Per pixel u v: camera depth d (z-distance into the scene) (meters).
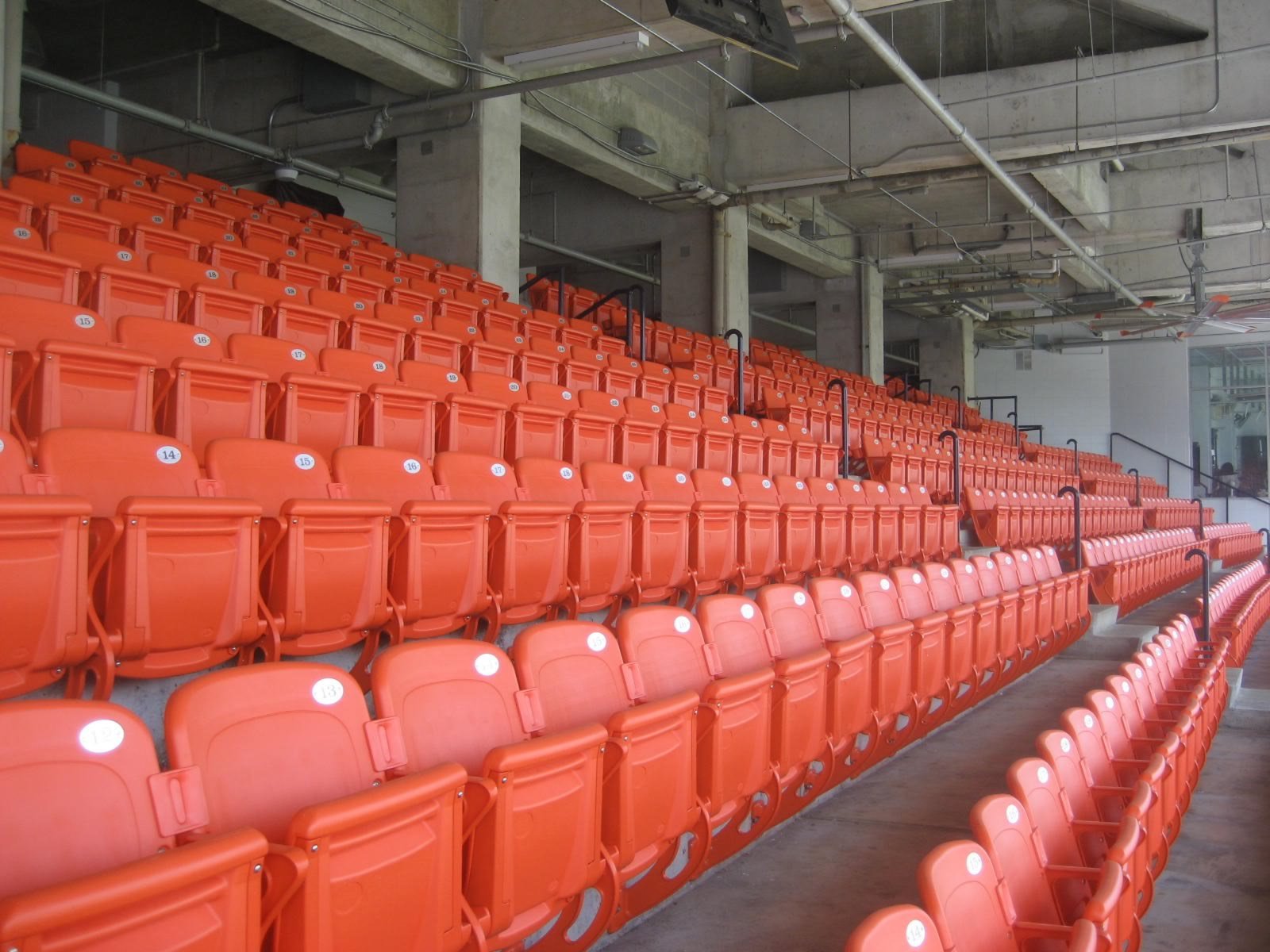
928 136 12.07
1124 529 14.55
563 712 2.53
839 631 4.08
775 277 18.28
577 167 12.16
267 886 1.53
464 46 9.48
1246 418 24.11
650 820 2.47
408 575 3.16
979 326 22.94
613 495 4.87
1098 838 2.94
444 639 2.30
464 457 4.07
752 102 14.14
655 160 12.60
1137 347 24.55
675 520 4.57
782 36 6.52
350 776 1.91
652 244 14.55
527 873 2.05
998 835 2.25
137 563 2.40
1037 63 12.11
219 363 3.65
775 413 9.83
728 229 13.87
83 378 3.24
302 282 6.70
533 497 4.31
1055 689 6.11
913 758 4.54
